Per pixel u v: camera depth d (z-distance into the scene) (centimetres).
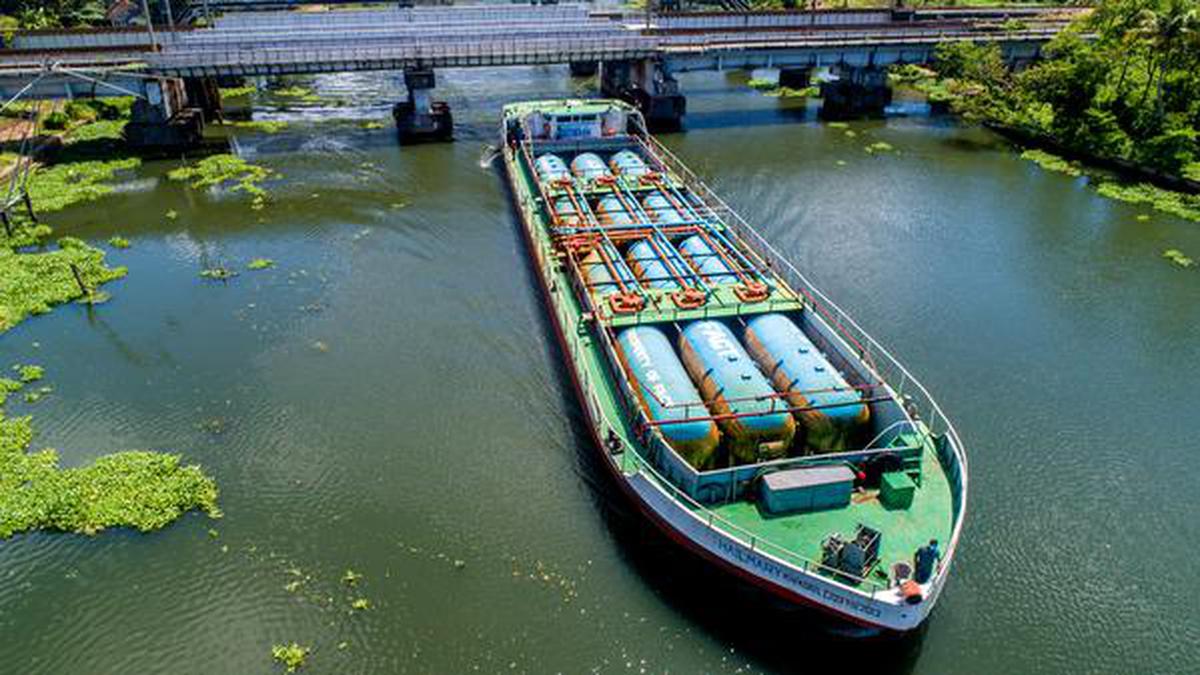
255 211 5716
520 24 9231
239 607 2641
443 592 2678
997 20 9706
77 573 2777
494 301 4419
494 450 3316
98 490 3077
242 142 7244
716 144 7231
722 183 6184
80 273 4772
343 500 3072
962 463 2655
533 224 4675
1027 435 3425
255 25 9238
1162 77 6719
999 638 2545
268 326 4238
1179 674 2442
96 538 2911
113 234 5384
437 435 3406
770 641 2505
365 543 2877
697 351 3119
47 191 5997
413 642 2508
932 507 2633
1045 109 7606
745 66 8162
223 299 4516
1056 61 7531
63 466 3266
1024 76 7394
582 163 5325
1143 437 3428
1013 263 4950
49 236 5356
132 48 7406
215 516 3002
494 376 3788
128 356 4006
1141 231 5431
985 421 3503
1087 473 3222
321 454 3309
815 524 2584
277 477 3192
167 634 2559
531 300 4434
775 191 6044
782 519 2605
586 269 3822
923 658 2473
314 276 4753
